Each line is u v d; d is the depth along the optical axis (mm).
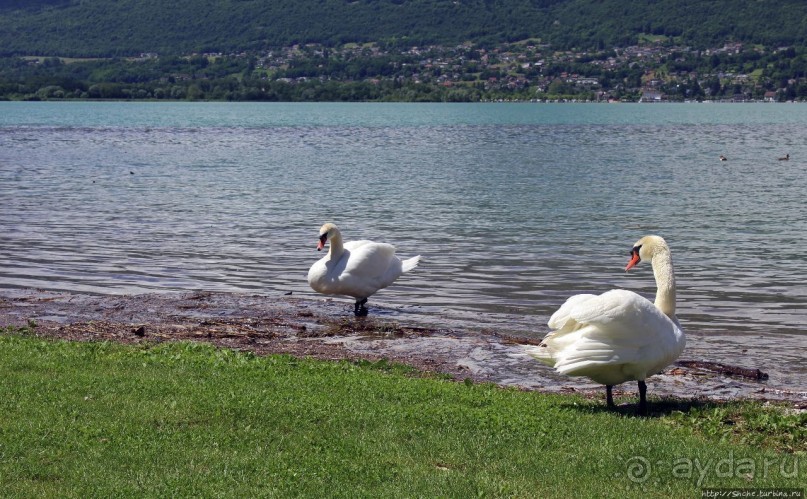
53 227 28312
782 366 14070
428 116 134500
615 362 10320
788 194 38562
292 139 79312
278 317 16906
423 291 19625
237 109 160000
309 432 9297
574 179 45156
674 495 8102
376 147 69438
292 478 8125
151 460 8398
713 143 75250
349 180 44125
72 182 42625
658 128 101750
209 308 17531
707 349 15141
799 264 22797
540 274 21484
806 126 105688
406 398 10727
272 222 29953
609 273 21594
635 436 9562
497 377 12797
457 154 62375
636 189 40562
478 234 27484
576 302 10570
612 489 8156
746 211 33094
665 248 11398
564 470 8562
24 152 62531
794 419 10117
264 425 9438
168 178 44844
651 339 10430
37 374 10953
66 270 21609
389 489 7984
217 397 10148
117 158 57906
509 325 16734
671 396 11914
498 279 20906
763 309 18156
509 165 53406
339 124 107625
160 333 14930
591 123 114250
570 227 29062
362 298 17781
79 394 10180
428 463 8672
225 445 8844
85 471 8102
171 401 9977
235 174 47125
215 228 28500
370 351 14125
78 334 14578
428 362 13469
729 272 21781
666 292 11266
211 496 7707
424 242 25984
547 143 74938
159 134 86000
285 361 12445
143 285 20062
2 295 18391
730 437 9773
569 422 10039
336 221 30219
